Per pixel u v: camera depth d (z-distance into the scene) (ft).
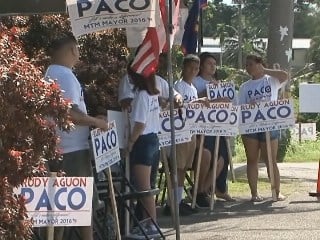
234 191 36.01
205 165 30.99
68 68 19.74
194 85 31.30
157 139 24.94
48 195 16.66
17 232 13.46
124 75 25.72
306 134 71.72
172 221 27.94
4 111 13.02
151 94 24.17
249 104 31.60
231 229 26.27
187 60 29.27
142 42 23.80
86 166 20.30
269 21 55.36
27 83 13.21
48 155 14.21
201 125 29.60
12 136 13.52
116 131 21.68
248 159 32.63
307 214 29.22
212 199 30.58
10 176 13.51
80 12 20.67
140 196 22.88
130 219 24.82
